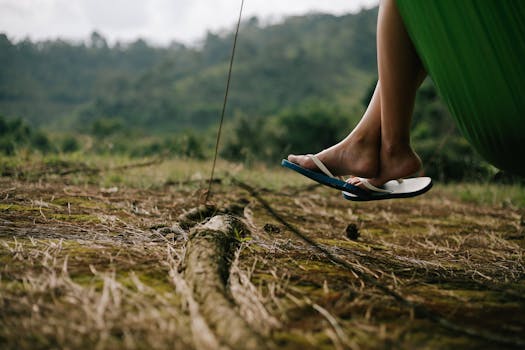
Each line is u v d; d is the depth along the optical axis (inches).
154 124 4087.1
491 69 61.2
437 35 62.4
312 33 6614.2
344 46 5585.6
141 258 66.0
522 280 69.7
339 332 46.7
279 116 1347.2
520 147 65.8
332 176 82.4
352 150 80.0
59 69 6304.1
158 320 46.2
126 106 4372.5
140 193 131.9
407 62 68.6
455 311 54.8
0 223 81.0
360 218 124.6
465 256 85.3
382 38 68.4
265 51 5374.0
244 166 214.5
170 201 119.9
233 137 901.8
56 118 4827.8
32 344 41.5
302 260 71.7
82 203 107.4
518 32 57.9
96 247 70.0
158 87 4773.6
